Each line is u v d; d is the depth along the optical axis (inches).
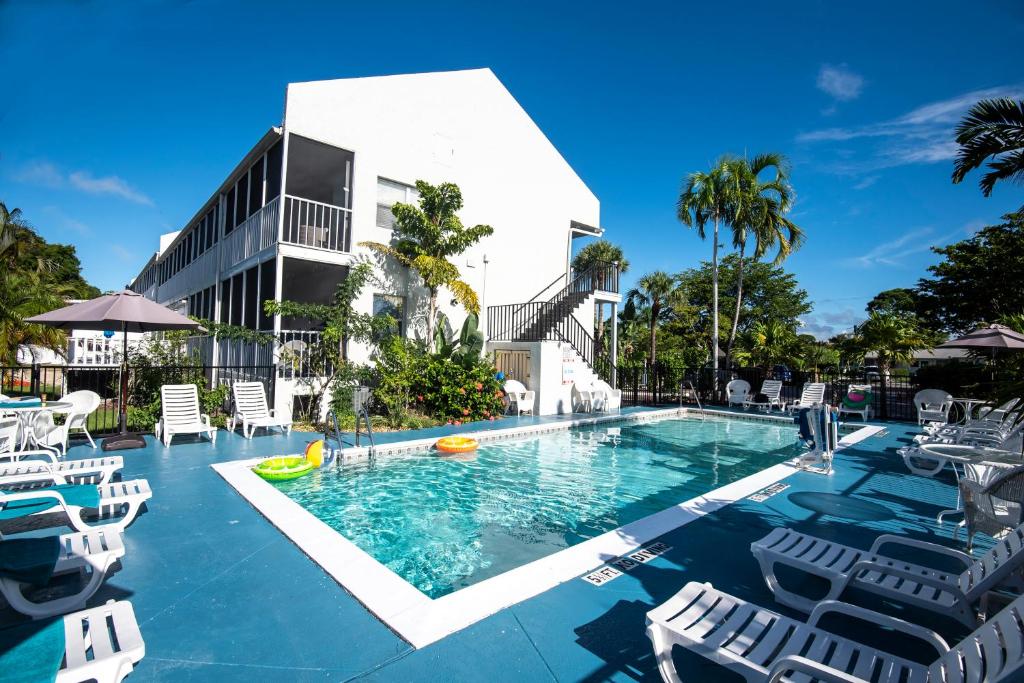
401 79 516.4
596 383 577.3
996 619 71.7
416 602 120.6
